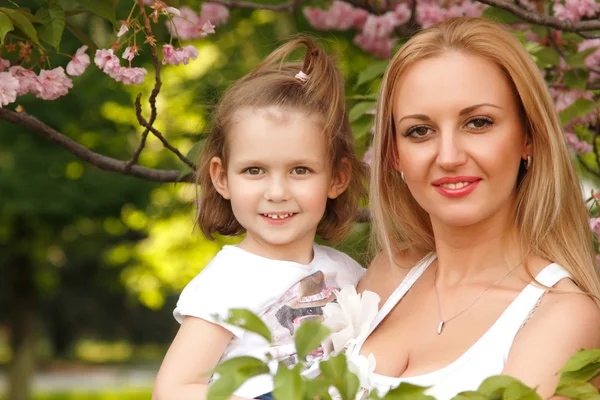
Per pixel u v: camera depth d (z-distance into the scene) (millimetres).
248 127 3025
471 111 2553
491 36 2598
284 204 3006
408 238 3023
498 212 2697
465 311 2658
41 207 13312
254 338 2920
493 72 2580
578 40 4418
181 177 3953
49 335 34750
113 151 13297
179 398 2758
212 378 2850
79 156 4047
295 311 2998
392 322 2840
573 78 4203
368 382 2502
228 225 3387
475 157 2551
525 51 2629
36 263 19516
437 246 2832
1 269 20047
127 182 13508
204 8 6316
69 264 22812
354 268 3291
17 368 19438
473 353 2504
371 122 3924
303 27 6965
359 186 3342
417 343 2682
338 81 3197
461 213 2584
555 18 3984
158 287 18641
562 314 2441
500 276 2697
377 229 2996
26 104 12586
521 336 2465
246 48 8867
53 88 3770
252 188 3027
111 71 3641
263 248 3082
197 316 2887
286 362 2898
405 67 2660
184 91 9297
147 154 13430
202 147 3707
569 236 2682
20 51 3789
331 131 3080
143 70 3668
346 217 3367
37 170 13328
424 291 2863
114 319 32812
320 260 3156
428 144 2617
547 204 2652
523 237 2682
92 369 31656
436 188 2611
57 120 12758
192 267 16750
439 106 2561
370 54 6727
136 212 14438
